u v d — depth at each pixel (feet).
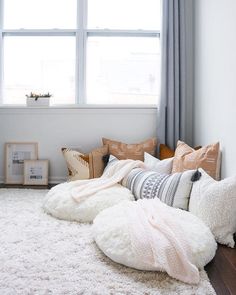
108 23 10.43
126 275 4.42
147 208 5.84
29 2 10.37
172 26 9.61
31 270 4.52
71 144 10.23
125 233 4.95
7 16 10.43
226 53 6.81
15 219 6.72
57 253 5.08
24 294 3.91
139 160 8.92
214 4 7.68
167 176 7.18
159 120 9.81
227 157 6.82
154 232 4.85
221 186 5.90
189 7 10.03
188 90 10.19
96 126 10.18
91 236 5.84
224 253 5.36
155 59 10.48
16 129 10.18
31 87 10.63
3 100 10.59
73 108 10.08
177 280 4.29
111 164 8.73
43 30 10.30
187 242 4.72
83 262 4.79
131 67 10.54
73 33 10.36
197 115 9.52
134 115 10.16
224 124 6.99
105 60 10.51
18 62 10.56
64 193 7.36
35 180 10.07
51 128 10.18
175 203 6.65
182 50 9.77
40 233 5.94
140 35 10.39
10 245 5.36
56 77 10.59
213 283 4.36
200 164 7.26
